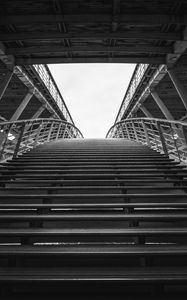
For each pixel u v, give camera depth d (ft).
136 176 16.72
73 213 12.37
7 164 20.52
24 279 7.88
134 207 12.16
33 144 31.37
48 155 24.93
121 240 10.48
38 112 60.49
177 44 28.04
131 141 37.96
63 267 8.73
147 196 13.19
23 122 24.12
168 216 11.03
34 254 8.91
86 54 31.45
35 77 46.93
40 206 12.17
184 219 10.97
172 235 9.96
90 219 11.06
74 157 23.80
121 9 23.06
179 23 23.49
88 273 8.25
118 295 7.94
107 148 29.50
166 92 54.49
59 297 7.80
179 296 7.86
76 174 17.52
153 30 26.12
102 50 29.45
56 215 11.43
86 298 7.75
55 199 13.85
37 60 32.04
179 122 18.13
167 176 16.70
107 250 9.14
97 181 15.52
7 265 9.04
